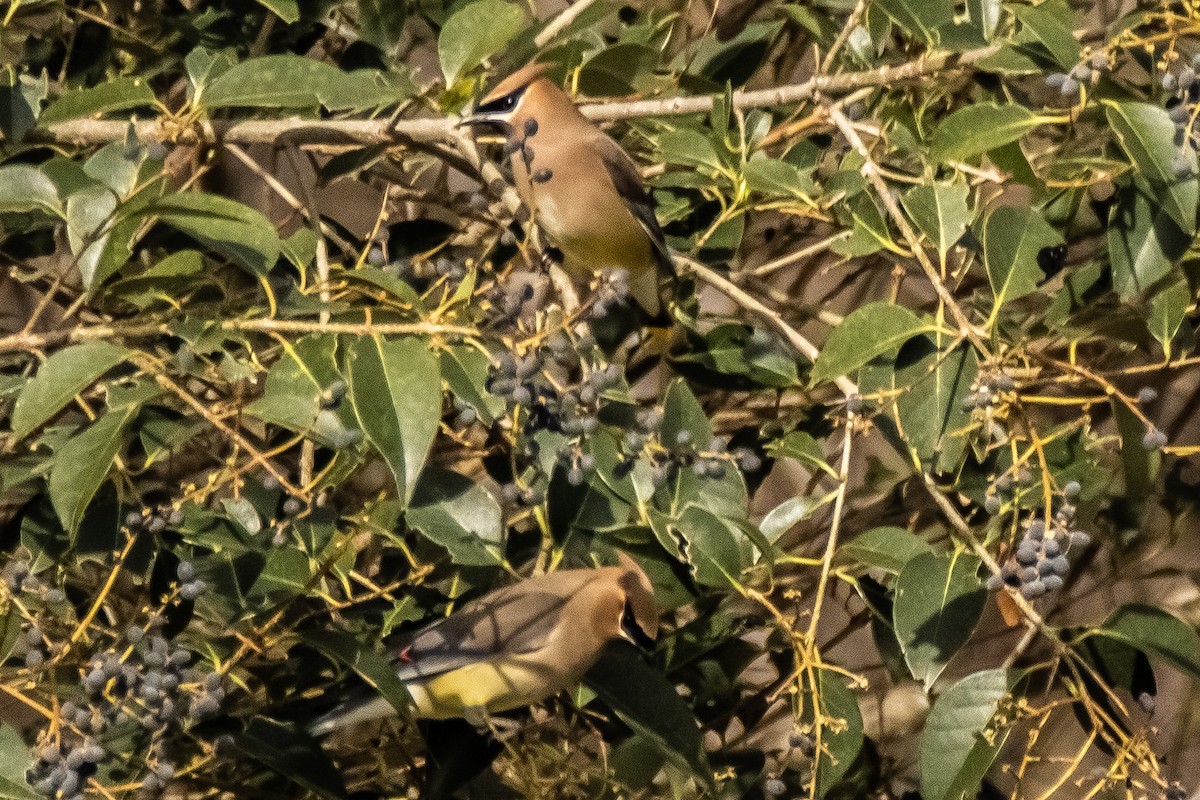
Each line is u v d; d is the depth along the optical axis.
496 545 6.40
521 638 6.62
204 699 5.74
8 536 7.68
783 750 9.01
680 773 7.29
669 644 7.48
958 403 6.37
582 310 6.29
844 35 7.46
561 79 8.34
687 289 8.50
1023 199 10.20
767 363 7.98
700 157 7.76
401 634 7.00
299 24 8.50
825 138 8.61
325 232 8.16
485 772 7.34
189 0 9.21
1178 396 9.93
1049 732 10.09
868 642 10.34
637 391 10.22
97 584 7.63
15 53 8.75
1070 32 6.73
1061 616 9.84
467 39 6.96
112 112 7.80
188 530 6.62
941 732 6.39
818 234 9.53
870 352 6.37
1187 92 6.23
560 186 8.13
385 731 8.13
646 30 8.73
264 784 7.03
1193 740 10.87
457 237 9.17
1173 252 6.43
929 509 8.74
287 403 5.79
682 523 6.75
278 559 6.75
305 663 7.03
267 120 7.67
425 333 5.72
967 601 6.42
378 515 6.93
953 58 7.19
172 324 5.83
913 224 6.97
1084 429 7.01
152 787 5.72
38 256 8.05
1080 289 7.12
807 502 7.04
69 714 5.54
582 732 7.62
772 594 7.82
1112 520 8.66
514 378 5.77
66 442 5.88
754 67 8.80
